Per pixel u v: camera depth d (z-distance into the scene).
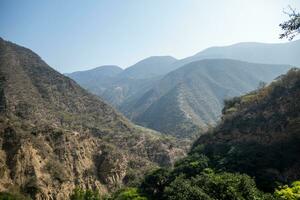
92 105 141.00
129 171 90.19
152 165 98.56
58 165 72.81
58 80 141.75
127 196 55.03
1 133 66.75
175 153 111.00
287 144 53.56
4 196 53.03
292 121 56.75
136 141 114.75
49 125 88.81
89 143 92.38
